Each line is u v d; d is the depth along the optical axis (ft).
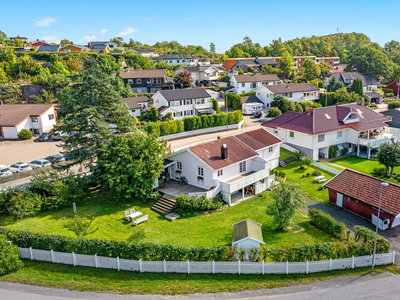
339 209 112.37
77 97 119.14
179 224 100.78
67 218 103.40
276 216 94.84
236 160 123.65
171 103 237.86
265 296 67.87
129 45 648.79
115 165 111.65
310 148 158.61
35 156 167.32
